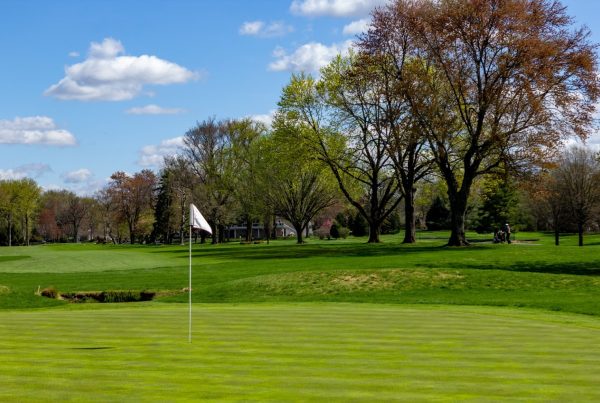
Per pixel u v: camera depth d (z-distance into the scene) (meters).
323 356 10.94
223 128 90.56
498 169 48.44
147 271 39.94
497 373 9.61
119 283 32.25
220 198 90.38
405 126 48.06
